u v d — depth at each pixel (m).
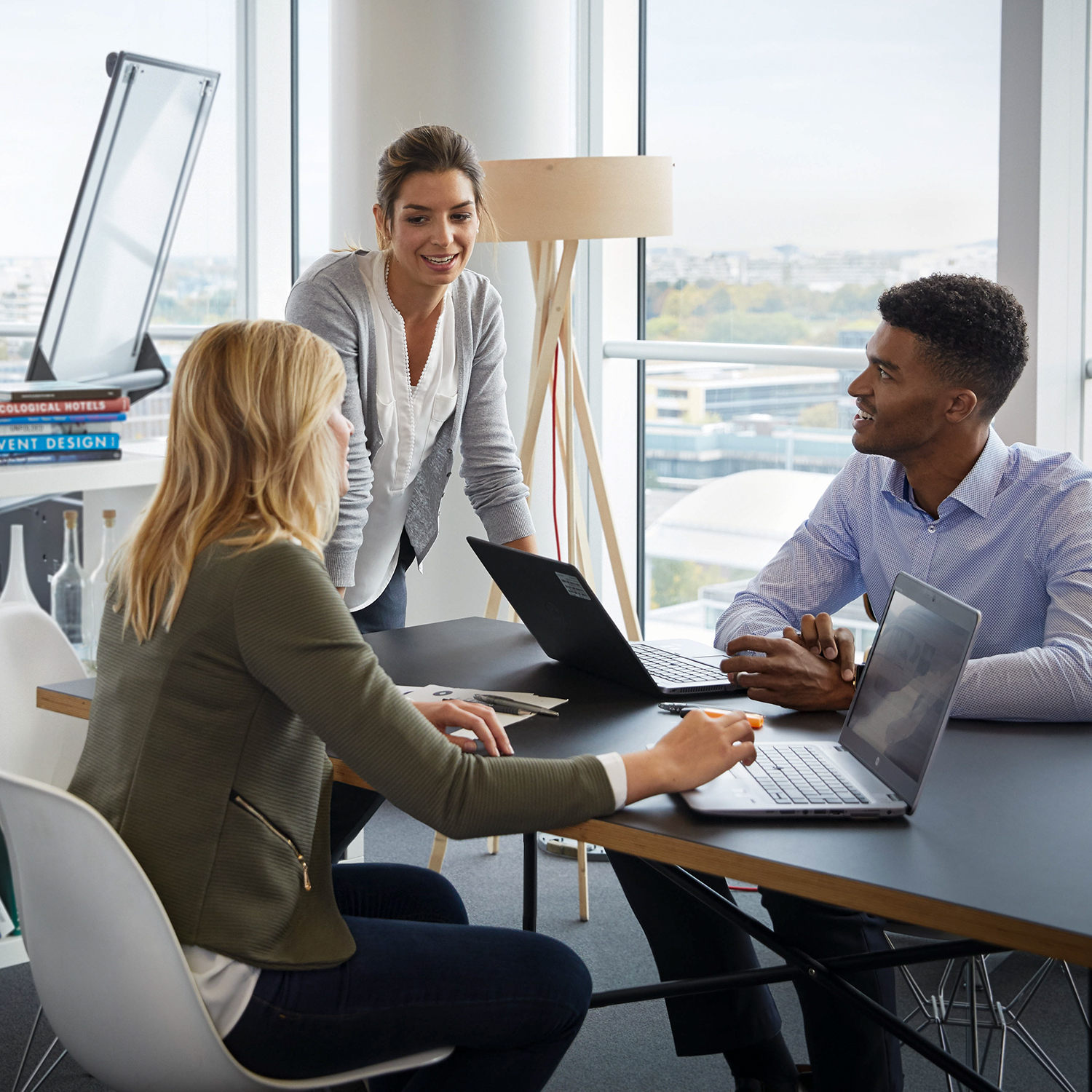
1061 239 2.82
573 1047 2.21
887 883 1.08
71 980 1.28
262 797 1.26
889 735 1.33
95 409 2.73
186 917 1.22
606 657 1.71
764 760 1.40
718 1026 1.79
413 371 2.41
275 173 4.31
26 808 1.23
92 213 2.75
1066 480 1.82
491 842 3.11
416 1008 1.29
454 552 3.54
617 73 3.83
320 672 1.21
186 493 1.31
